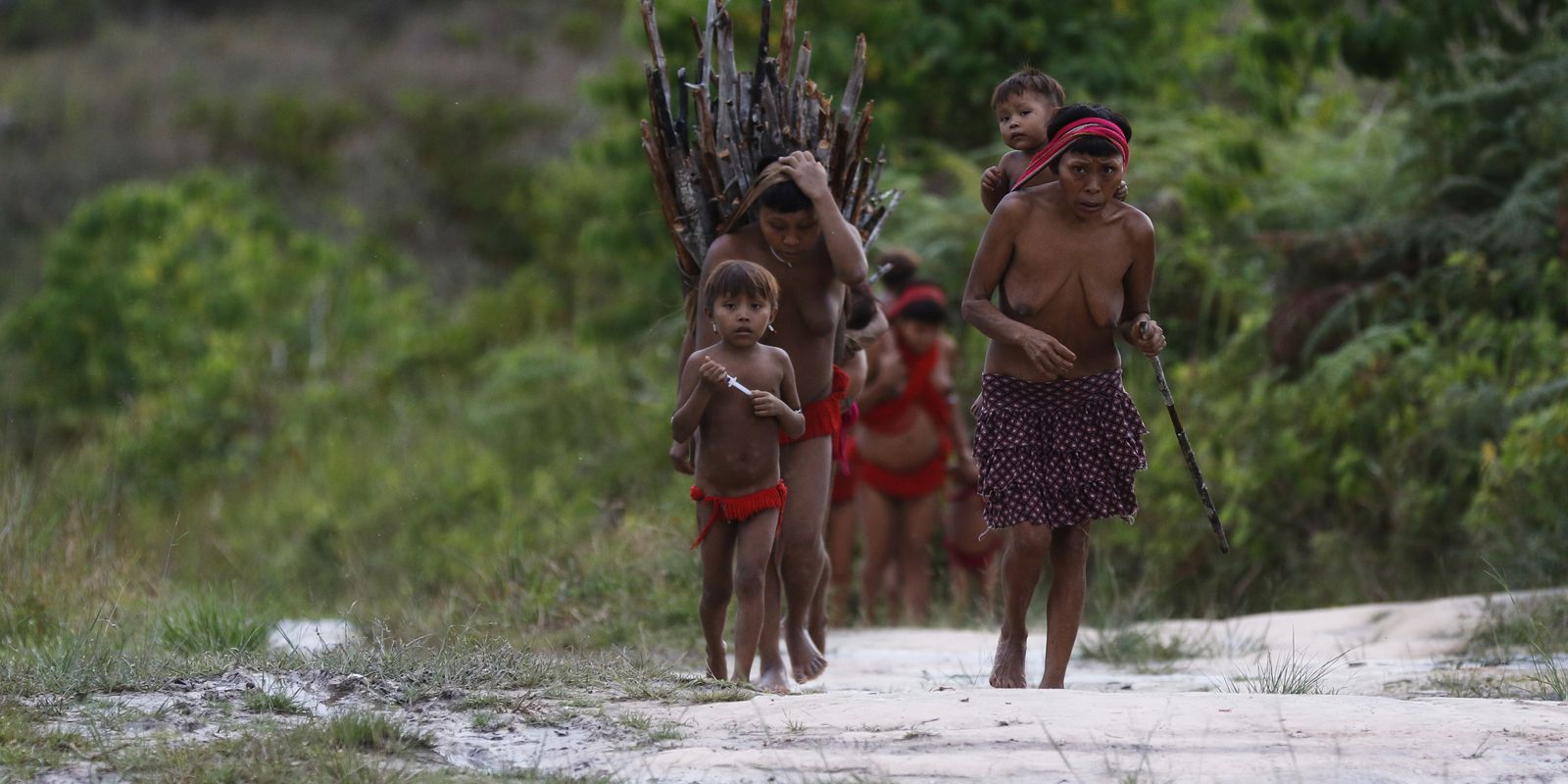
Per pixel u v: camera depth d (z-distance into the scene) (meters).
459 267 98.12
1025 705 16.38
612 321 61.16
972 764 13.95
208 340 71.62
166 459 63.22
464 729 15.93
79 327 70.81
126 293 71.88
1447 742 14.62
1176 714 15.80
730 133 23.25
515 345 74.38
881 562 38.53
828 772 13.79
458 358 75.06
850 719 15.85
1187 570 39.81
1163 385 20.11
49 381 69.94
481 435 59.44
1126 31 58.03
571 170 84.81
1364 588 36.62
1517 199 41.06
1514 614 27.03
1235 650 28.75
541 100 113.75
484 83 116.56
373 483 56.88
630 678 18.53
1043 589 38.88
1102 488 19.88
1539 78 42.94
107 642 21.08
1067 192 19.41
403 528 51.25
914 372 37.88
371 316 77.12
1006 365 20.05
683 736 15.55
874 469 38.28
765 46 23.55
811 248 22.41
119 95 117.31
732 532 21.88
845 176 23.44
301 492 57.06
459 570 41.19
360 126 111.62
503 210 101.38
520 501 51.09
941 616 37.72
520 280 81.69
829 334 22.59
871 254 50.12
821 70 54.38
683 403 21.52
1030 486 19.73
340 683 17.47
